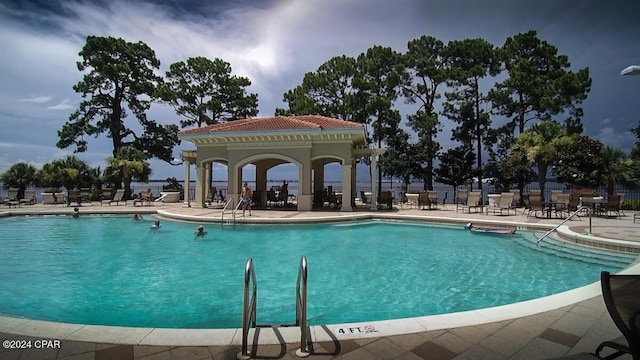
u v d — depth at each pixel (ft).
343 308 17.87
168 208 66.13
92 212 57.93
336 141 60.70
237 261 28.07
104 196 77.61
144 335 10.91
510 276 23.62
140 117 105.70
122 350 10.00
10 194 70.90
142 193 77.56
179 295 19.89
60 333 10.99
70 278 23.30
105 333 11.03
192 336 10.90
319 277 23.57
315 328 11.57
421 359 9.62
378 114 91.56
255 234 40.98
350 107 91.86
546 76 80.53
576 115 80.74
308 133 57.98
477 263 27.27
